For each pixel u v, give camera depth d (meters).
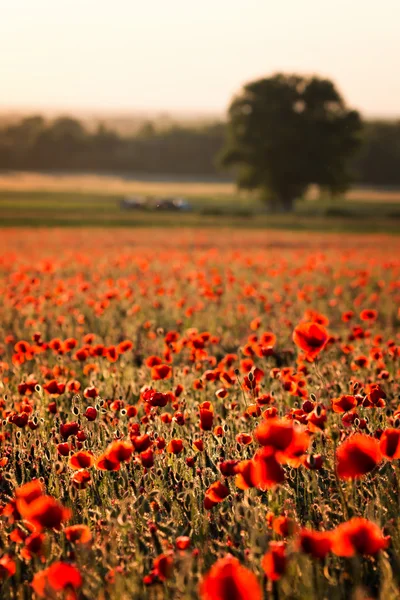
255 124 92.50
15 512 3.64
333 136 93.69
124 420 6.09
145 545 3.84
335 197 98.06
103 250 37.06
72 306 14.36
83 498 4.47
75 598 2.63
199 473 4.58
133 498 4.29
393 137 179.12
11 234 49.88
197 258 30.89
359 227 66.44
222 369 7.10
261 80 93.75
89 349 7.39
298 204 114.00
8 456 5.26
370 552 2.64
